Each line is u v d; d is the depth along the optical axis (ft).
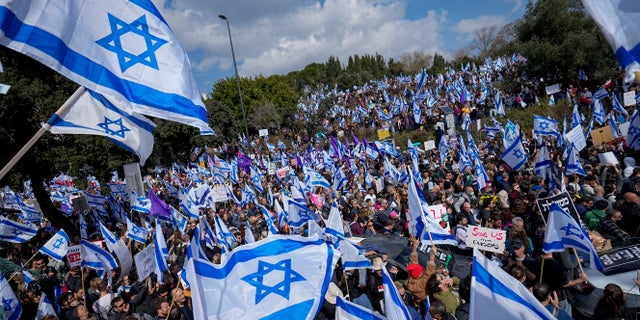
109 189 71.61
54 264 38.01
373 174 57.00
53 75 41.81
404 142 99.25
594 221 26.23
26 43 10.25
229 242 33.47
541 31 100.68
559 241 18.81
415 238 25.25
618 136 51.72
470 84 144.97
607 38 7.95
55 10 10.82
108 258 28.09
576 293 19.53
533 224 27.32
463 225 29.09
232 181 65.98
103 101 15.46
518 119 86.53
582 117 72.28
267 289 13.24
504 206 32.96
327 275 13.71
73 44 11.08
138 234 34.09
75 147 49.44
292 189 41.27
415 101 112.98
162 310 20.62
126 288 29.17
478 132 79.82
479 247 22.99
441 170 52.21
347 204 42.42
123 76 11.92
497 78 139.03
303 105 195.83
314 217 32.60
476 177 41.14
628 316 17.28
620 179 35.58
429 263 20.06
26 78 39.52
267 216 34.22
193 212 42.78
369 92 183.11
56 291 28.19
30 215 56.13
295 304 13.20
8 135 38.47
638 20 7.84
